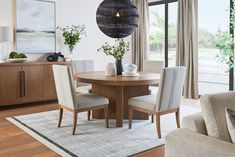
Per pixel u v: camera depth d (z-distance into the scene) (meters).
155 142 3.15
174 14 6.46
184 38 5.94
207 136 1.63
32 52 5.59
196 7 5.70
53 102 5.54
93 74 4.19
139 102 3.50
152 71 5.02
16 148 2.95
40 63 5.18
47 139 3.24
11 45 5.32
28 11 5.46
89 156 2.72
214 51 5.79
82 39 6.37
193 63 5.79
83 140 3.20
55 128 3.69
